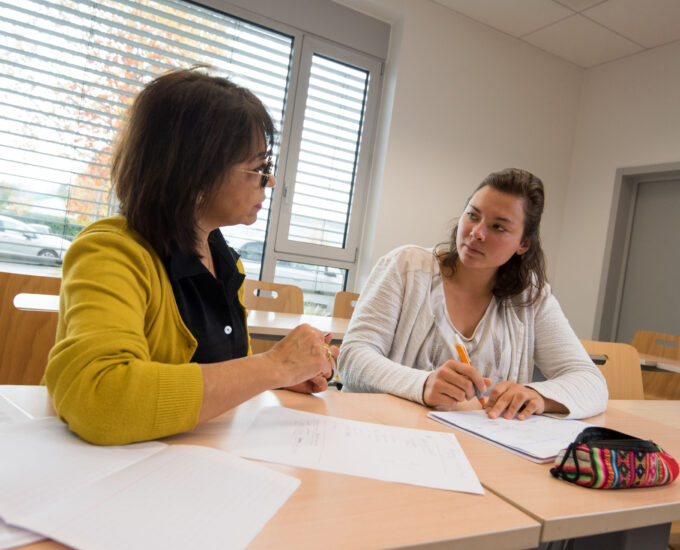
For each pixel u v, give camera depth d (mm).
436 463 658
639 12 3197
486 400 1072
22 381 1136
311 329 762
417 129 3438
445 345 1268
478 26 3598
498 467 684
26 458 509
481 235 1177
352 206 3432
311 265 3363
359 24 3311
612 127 3893
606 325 3812
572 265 4066
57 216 2578
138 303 676
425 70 3424
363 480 577
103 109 2635
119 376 575
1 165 2438
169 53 2791
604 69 4000
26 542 382
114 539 390
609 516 586
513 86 3803
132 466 523
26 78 2457
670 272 3574
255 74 3055
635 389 1668
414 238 3492
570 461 662
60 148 2555
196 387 616
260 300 2375
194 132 745
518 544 515
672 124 3492
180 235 768
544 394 1001
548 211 4094
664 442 920
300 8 3109
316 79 3246
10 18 2406
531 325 1328
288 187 3205
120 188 771
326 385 936
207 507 459
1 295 1170
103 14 2609
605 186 3891
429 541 456
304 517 470
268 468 569
